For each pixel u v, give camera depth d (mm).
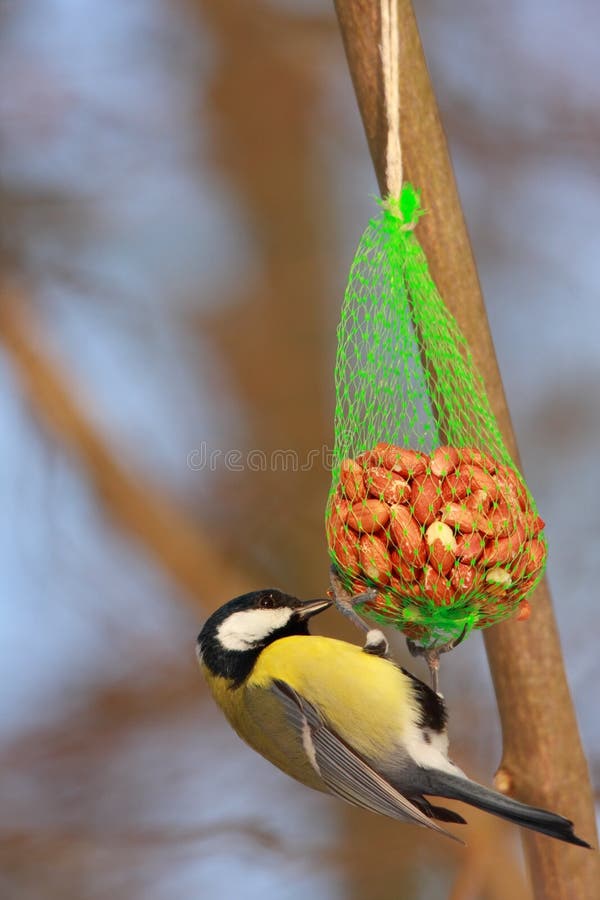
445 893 12711
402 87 7477
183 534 13648
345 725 7637
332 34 16812
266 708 7902
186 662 13500
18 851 11844
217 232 16438
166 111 15695
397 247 7453
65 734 13078
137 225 15516
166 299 15703
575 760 7574
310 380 16250
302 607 8383
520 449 15023
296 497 15039
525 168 15406
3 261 14367
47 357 13617
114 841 11742
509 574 7148
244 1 16516
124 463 13672
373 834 12062
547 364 15406
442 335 7547
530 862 7699
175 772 12922
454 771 7406
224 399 15906
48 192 14750
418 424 8797
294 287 16547
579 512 14594
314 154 16938
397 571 7195
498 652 7602
